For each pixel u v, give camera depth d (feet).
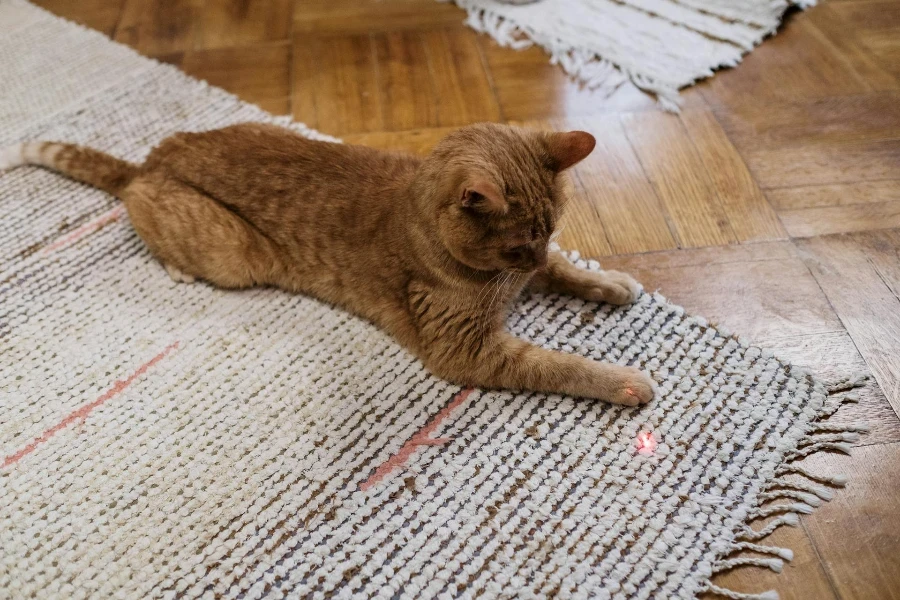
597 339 4.03
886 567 3.10
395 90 5.80
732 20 6.13
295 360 4.05
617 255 4.50
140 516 3.43
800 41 5.95
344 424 3.76
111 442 3.71
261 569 3.26
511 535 3.30
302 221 4.05
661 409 3.69
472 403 3.81
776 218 4.62
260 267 4.24
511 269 3.51
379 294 4.03
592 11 6.37
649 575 3.15
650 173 4.99
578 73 5.84
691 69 5.72
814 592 3.05
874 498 3.31
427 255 3.62
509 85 5.79
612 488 3.42
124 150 5.32
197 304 4.35
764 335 4.00
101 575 3.25
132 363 4.06
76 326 4.24
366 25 6.50
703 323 4.05
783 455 3.49
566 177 3.65
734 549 3.20
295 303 4.34
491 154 3.21
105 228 4.78
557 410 3.73
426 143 5.32
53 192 5.03
